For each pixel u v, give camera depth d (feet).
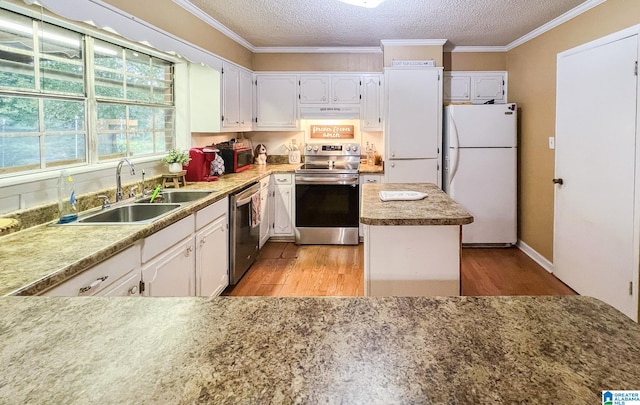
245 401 1.94
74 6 6.45
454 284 6.84
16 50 6.64
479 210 14.80
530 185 13.97
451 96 16.34
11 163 6.69
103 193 8.36
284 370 2.20
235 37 14.10
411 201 7.99
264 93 16.49
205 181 11.94
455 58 16.21
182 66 12.32
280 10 11.34
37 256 4.99
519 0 10.44
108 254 5.39
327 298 3.23
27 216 6.46
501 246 15.25
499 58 16.14
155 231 6.76
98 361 2.29
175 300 3.18
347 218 15.49
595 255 10.02
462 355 2.35
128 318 2.85
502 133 14.51
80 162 8.23
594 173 10.03
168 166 11.20
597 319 2.82
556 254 11.97
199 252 8.80
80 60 8.14
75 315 2.90
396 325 2.74
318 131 17.52
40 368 2.22
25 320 2.82
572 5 10.71
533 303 3.12
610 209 9.42
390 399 1.95
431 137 15.20
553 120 12.23
